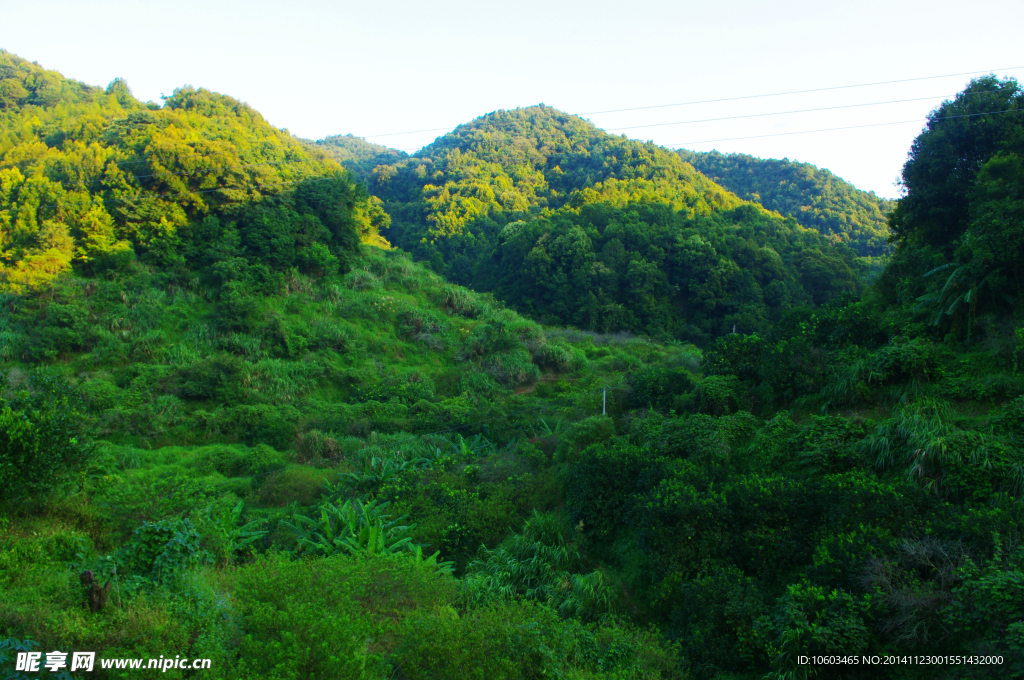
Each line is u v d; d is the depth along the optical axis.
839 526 10.20
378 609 8.94
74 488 10.41
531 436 24.03
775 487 11.45
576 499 14.80
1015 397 13.02
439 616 8.29
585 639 9.12
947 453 11.06
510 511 15.89
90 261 32.06
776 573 10.52
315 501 18.59
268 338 31.14
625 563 12.98
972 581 8.19
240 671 6.06
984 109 18.34
